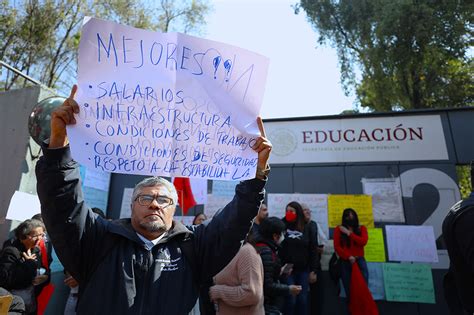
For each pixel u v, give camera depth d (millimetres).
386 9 10273
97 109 1324
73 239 1232
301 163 5992
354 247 4852
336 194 5723
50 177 1179
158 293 1260
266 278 2834
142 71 1399
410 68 10258
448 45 9641
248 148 1484
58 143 1222
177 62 1442
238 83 1506
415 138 5719
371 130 5910
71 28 11430
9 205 3738
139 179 6305
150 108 1402
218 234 1437
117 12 11898
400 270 5176
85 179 5543
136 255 1309
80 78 1309
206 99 1469
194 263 1417
